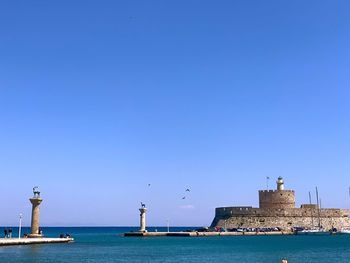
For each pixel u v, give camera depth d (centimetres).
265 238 12788
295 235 14112
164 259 6438
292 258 6631
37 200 8831
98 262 5856
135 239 12719
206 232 14262
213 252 7744
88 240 12331
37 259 5903
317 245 9594
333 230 14588
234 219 14838
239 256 6956
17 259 5847
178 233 14212
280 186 14738
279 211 14538
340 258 6600
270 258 6612
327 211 14962
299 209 14712
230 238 12862
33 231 8850
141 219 14550
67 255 6675
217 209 15562
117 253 7400
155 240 12088
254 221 14600
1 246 7556
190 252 7706
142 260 6259
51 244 8900
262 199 14750
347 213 15288
